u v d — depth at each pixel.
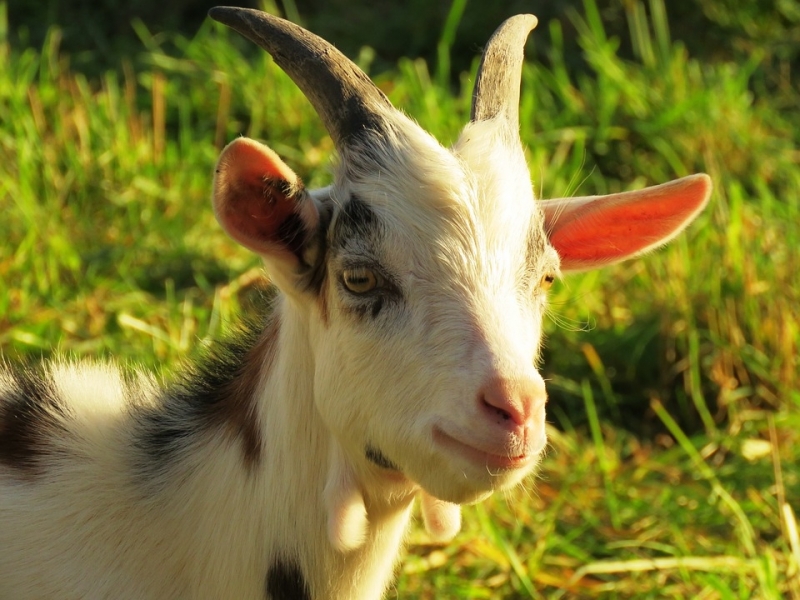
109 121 10.13
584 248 4.73
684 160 10.77
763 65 12.44
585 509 7.08
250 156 3.90
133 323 7.77
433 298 3.88
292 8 12.73
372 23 12.88
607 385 8.03
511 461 3.71
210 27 12.16
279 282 4.13
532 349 3.99
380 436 4.00
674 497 7.21
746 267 8.45
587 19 12.49
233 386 4.55
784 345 8.01
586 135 10.95
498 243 3.94
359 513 4.23
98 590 4.48
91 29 12.29
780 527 6.76
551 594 6.42
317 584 4.36
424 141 4.02
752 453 7.50
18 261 8.45
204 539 4.41
